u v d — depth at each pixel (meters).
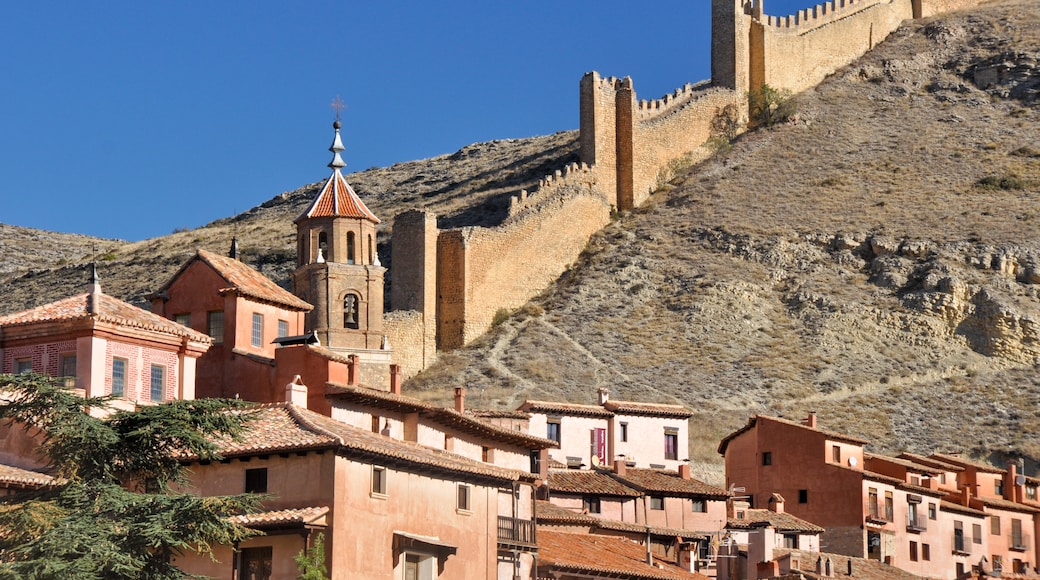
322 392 91.00
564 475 118.56
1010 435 175.50
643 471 126.06
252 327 99.38
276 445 75.69
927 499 140.12
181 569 72.31
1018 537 149.00
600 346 195.50
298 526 73.19
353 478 76.38
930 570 138.50
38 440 77.31
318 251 163.12
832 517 134.88
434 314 196.62
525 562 92.88
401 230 198.12
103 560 64.31
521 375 183.75
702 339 199.25
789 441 138.88
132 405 85.19
